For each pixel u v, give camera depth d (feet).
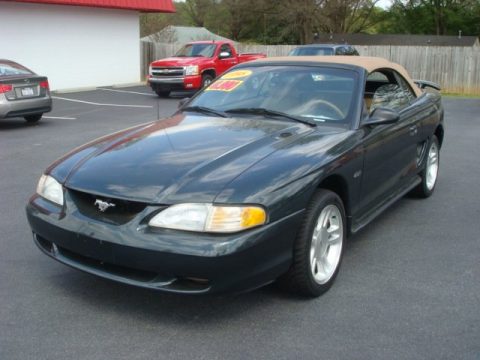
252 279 10.90
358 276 13.97
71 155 13.58
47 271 14.08
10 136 35.22
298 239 11.88
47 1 63.26
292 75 16.56
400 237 16.93
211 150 12.58
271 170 11.58
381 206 16.39
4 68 39.06
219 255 10.30
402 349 10.53
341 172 13.07
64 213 11.85
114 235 10.88
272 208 10.98
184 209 10.64
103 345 10.64
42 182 13.04
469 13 199.21
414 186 19.34
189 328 11.30
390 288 13.26
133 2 74.74
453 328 11.35
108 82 76.07
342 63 16.66
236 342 10.77
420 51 88.02
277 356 10.28
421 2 203.31
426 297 12.80
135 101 58.75
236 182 11.03
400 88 18.95
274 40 188.24
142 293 12.87
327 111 15.03
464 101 64.64
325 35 170.50
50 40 66.80
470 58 85.15
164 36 139.44
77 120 43.37
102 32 73.87
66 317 11.72
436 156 21.66
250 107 15.80
